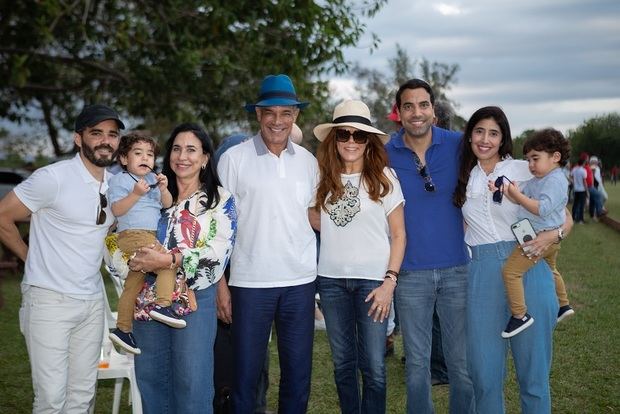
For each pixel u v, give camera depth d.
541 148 3.77
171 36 11.49
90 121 3.62
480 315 3.95
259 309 4.03
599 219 20.62
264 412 4.72
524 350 3.87
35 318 3.65
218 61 11.73
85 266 3.74
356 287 4.09
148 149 3.78
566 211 3.96
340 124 3.98
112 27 11.73
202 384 3.82
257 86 12.95
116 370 4.36
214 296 3.90
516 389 5.43
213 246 3.77
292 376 4.13
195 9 11.68
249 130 14.33
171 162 3.86
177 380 3.83
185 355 3.79
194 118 13.05
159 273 3.71
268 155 4.08
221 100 12.99
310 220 4.29
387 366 6.09
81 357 3.83
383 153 4.08
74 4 10.16
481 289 3.95
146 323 3.85
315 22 12.12
